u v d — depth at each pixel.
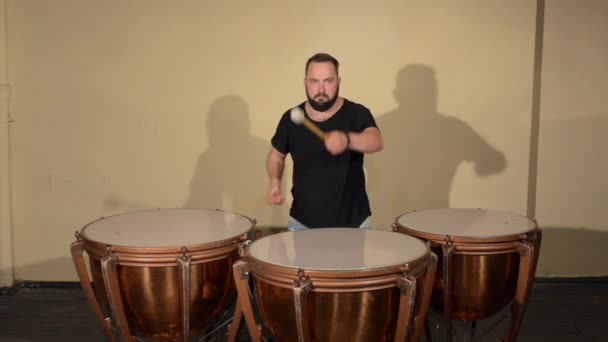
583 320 3.32
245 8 3.63
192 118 3.72
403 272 1.93
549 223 3.80
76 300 3.66
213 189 3.77
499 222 2.59
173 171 3.76
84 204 3.79
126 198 3.79
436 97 3.71
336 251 2.11
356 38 3.66
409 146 3.75
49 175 3.77
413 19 3.65
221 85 3.69
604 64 3.66
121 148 3.74
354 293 1.89
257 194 3.77
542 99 3.68
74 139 3.73
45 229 3.81
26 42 3.64
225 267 2.31
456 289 2.40
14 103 3.70
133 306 2.26
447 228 2.47
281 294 1.96
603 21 3.62
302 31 3.65
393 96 3.71
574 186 3.76
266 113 3.71
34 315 3.43
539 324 3.27
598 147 3.73
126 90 3.69
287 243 2.23
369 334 1.96
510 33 3.67
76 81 3.68
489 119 3.74
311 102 2.52
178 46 3.65
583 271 3.83
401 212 3.80
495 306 2.46
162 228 2.48
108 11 3.63
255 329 2.20
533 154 3.78
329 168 2.59
